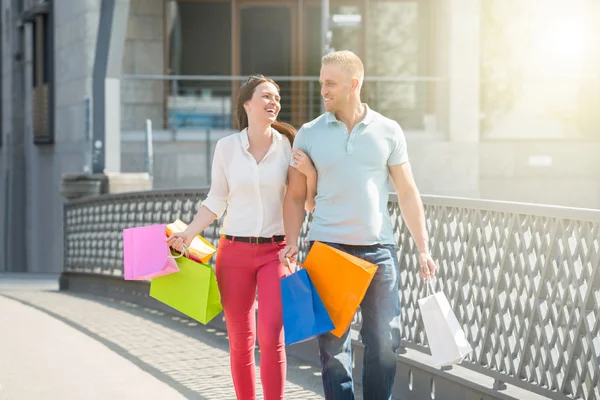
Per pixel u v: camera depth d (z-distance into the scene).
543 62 28.27
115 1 19.97
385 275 6.62
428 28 29.06
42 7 31.88
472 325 7.79
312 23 29.38
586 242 6.41
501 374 7.31
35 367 9.67
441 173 27.86
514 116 28.22
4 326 12.36
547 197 28.42
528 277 7.05
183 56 29.05
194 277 6.97
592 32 28.33
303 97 29.39
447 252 8.15
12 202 36.12
